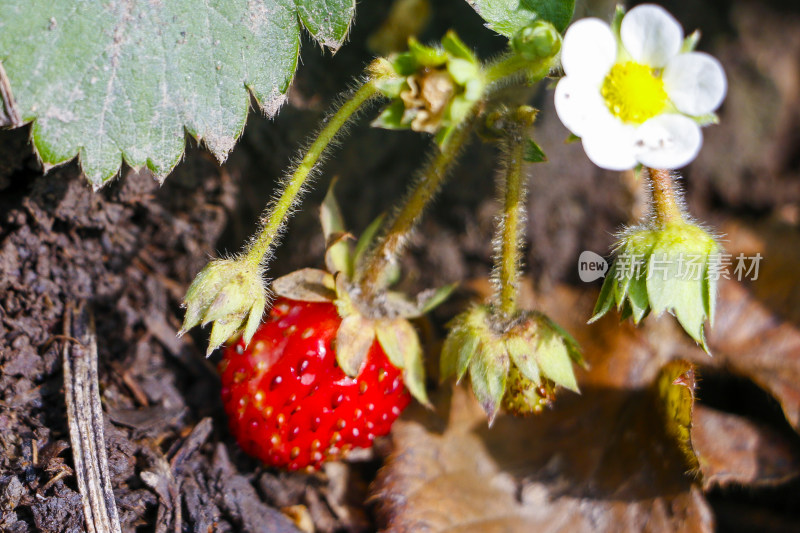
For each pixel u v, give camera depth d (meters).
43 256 0.20
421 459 0.21
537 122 0.23
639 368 0.22
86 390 0.19
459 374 0.19
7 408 0.19
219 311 0.18
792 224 0.24
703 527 0.20
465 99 0.17
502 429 0.21
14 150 0.19
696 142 0.18
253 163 0.22
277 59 0.19
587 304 0.23
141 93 0.18
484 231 0.23
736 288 0.23
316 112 0.22
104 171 0.18
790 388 0.22
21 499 0.18
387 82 0.18
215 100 0.19
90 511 0.18
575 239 0.23
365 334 0.19
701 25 0.24
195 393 0.20
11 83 0.18
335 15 0.19
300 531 0.20
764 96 0.25
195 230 0.21
